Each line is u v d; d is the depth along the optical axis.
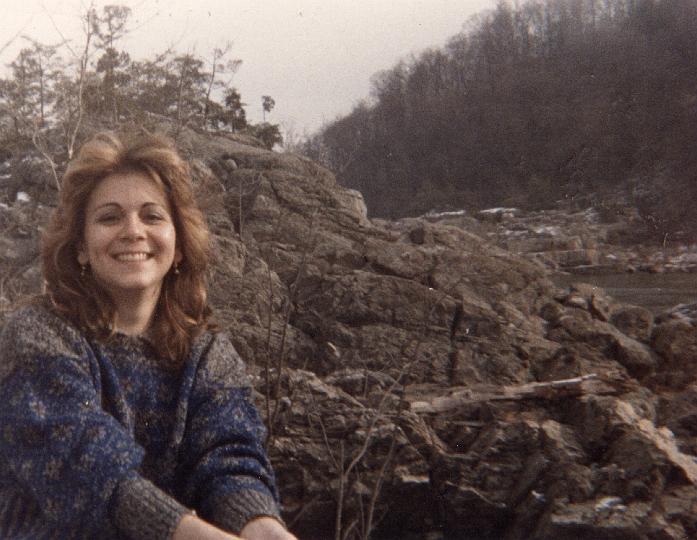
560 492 9.60
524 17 119.50
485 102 105.94
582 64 106.56
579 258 56.16
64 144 10.80
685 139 85.00
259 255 15.20
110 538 1.75
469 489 9.96
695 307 16.70
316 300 14.59
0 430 1.82
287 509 9.84
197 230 2.09
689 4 105.50
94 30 10.54
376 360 13.84
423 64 117.12
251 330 13.35
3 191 12.18
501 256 16.41
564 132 98.06
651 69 97.94
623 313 15.67
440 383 13.31
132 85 11.29
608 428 10.22
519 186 97.75
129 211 2.00
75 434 1.77
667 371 14.27
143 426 1.97
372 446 10.13
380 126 104.44
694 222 71.19
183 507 1.74
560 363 13.68
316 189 17.05
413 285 14.80
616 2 113.75
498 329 14.25
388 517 9.99
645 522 9.00
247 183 16.61
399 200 97.38
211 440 1.99
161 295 2.09
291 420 10.18
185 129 12.58
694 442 11.11
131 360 1.98
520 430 10.33
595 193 87.94
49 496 1.75
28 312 1.92
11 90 10.68
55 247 1.99
